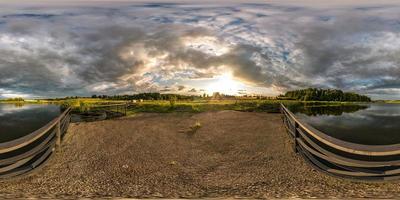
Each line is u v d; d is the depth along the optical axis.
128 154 8.09
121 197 5.52
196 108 13.66
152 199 5.42
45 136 9.73
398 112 11.38
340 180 6.32
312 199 5.36
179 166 7.42
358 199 5.27
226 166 7.45
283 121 10.82
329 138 6.58
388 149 5.99
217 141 9.31
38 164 7.14
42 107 13.17
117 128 10.19
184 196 5.57
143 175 6.78
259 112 12.88
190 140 9.45
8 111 12.33
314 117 11.30
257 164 7.49
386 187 5.88
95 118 11.74
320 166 6.89
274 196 5.53
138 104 13.82
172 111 13.27
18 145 6.45
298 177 6.57
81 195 5.61
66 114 9.80
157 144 8.95
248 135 9.68
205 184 6.27
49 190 5.87
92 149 8.34
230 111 13.06
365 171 6.30
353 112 11.76
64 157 7.80
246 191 5.82
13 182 6.26
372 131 9.40
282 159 7.73
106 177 6.62
